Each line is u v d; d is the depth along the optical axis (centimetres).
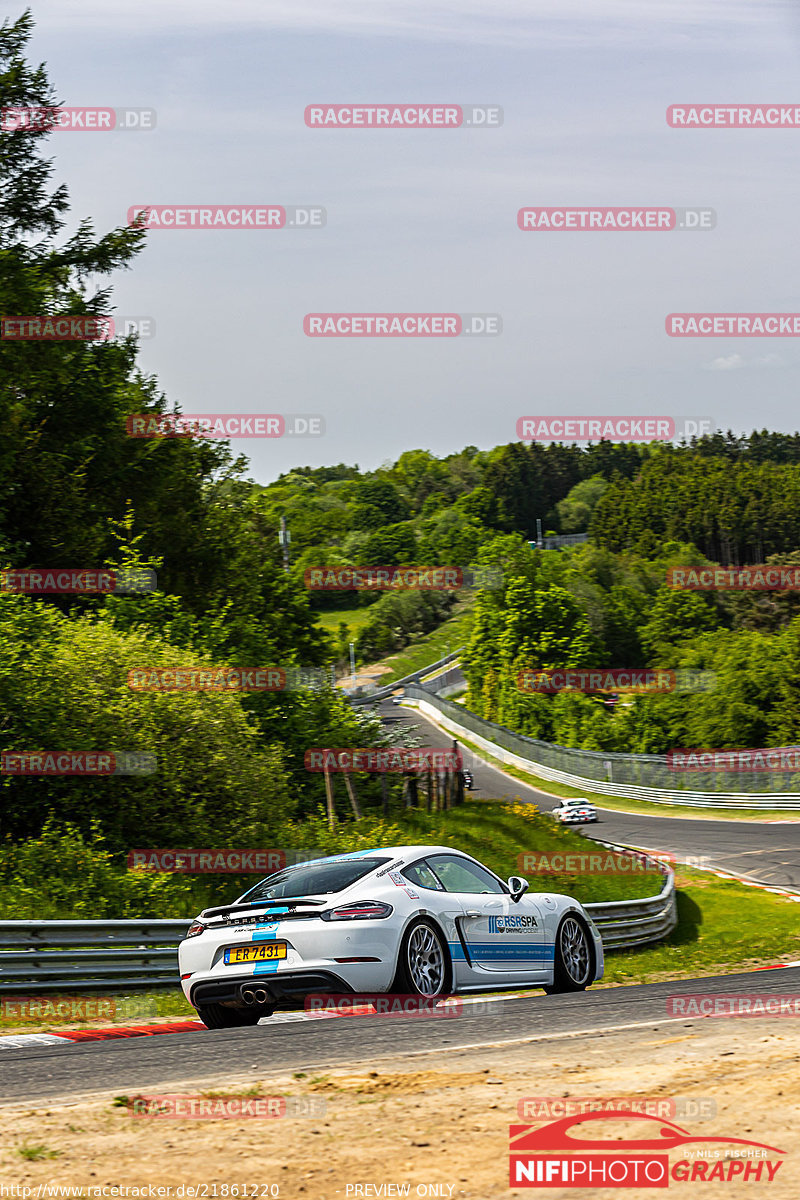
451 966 1967
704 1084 1082
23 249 7231
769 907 6081
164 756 4316
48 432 7362
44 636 4584
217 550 8288
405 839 5697
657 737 17625
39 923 2603
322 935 1819
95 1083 1240
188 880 3994
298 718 6694
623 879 6406
